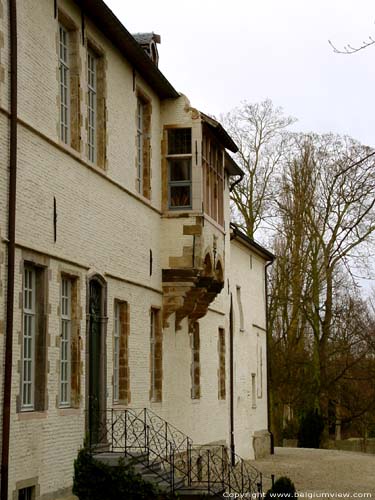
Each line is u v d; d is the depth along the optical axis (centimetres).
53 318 1820
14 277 1639
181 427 2777
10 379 1594
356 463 3888
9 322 1599
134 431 2267
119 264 2239
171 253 2583
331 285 5081
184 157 2616
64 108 1991
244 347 3978
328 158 4906
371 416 6069
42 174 1789
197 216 2584
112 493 1908
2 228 1599
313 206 4900
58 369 1841
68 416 1877
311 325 5294
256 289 4356
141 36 2752
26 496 1692
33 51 1770
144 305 2431
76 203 1966
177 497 1959
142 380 2400
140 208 2417
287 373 5372
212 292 2825
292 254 5153
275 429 5512
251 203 5334
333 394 5619
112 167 2225
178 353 2772
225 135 2794
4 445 1567
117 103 2280
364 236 4478
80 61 2022
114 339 2236
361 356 5484
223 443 3378
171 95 2633
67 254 1903
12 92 1648
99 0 2011
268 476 3209
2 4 1634
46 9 1842
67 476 1861
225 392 3453
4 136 1622
